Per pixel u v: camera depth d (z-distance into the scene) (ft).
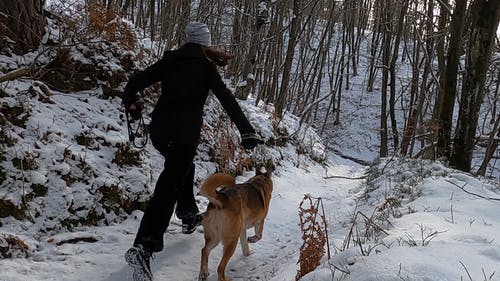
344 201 26.02
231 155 26.91
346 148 86.53
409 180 22.67
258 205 16.34
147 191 19.03
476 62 25.80
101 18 22.91
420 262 9.70
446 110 28.48
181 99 14.38
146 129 21.97
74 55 21.43
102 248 15.23
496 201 18.03
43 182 15.88
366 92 104.27
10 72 17.46
